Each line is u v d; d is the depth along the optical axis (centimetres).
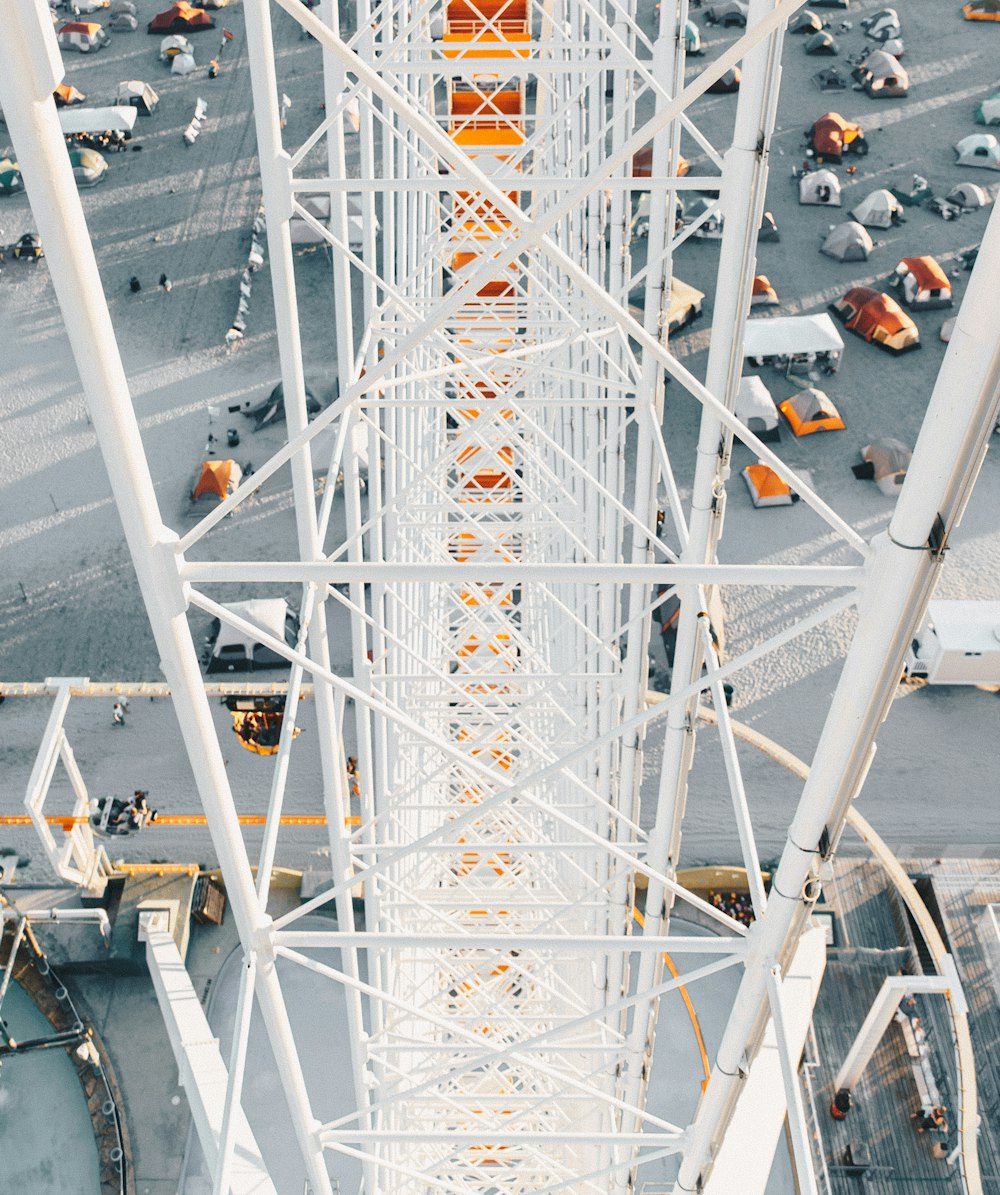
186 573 515
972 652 2530
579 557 1482
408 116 494
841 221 4053
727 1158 1426
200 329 3659
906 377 3459
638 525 1073
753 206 905
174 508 3084
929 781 2439
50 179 378
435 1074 1493
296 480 930
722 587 2858
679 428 3303
